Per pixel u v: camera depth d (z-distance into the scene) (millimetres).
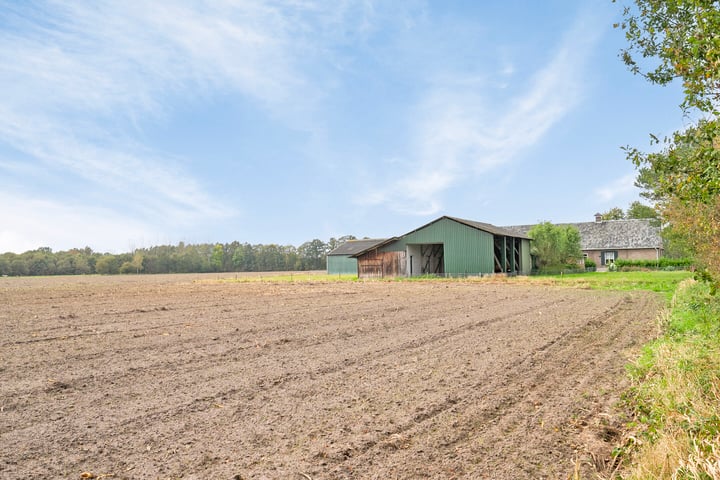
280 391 5992
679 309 12711
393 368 7160
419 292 22750
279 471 3758
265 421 4898
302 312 14727
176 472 3748
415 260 38688
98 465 3879
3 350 8695
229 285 33500
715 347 6977
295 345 9133
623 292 20766
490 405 5348
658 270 41406
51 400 5664
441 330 10750
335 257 57844
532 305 15914
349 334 10375
